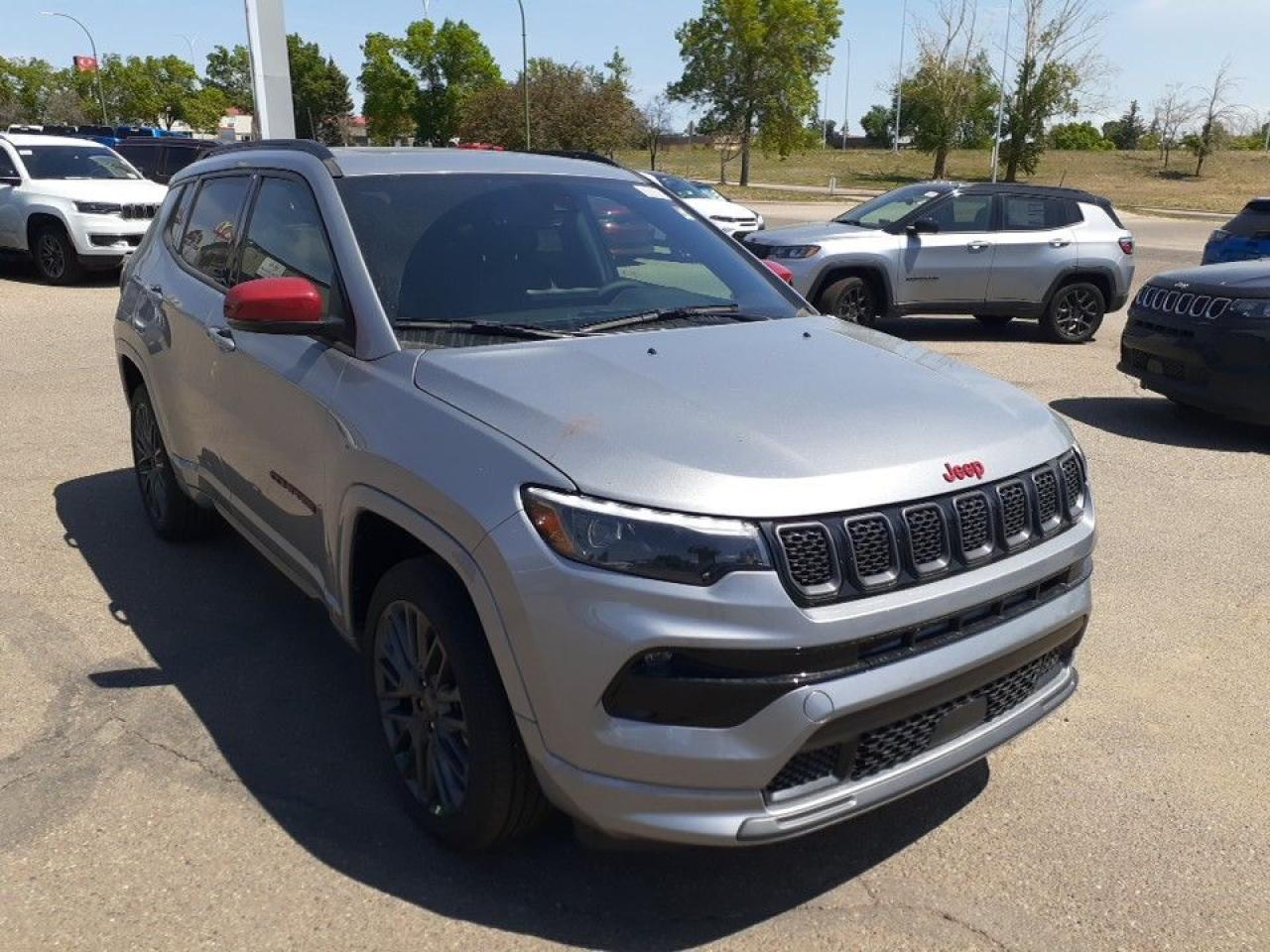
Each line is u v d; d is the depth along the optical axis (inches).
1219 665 172.2
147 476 216.1
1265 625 187.6
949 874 120.3
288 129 644.1
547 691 100.9
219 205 181.5
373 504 119.2
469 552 105.4
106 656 166.1
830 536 100.3
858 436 110.3
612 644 97.0
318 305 130.7
